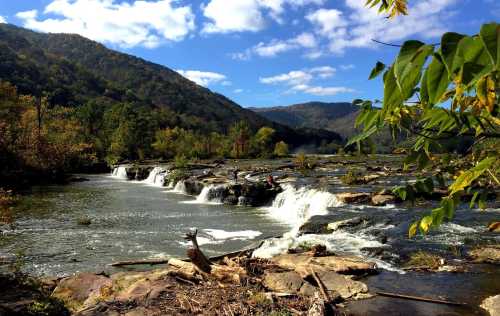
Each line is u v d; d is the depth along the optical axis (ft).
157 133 227.40
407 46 2.58
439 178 5.59
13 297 25.44
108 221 62.80
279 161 180.14
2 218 34.35
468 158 4.85
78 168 168.04
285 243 42.57
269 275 28.71
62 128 197.57
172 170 131.13
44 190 103.35
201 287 26.86
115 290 27.96
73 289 29.27
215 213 72.23
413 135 4.66
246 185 83.71
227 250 45.80
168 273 29.45
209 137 241.76
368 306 24.77
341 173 109.40
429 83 2.50
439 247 37.29
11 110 148.15
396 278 29.99
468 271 30.73
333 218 52.37
